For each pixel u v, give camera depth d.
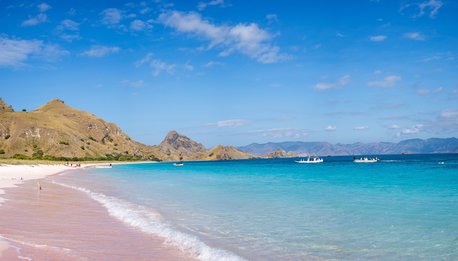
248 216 20.61
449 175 59.62
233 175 75.31
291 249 13.56
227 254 12.57
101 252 12.26
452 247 13.66
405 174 64.25
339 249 13.54
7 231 14.78
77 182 52.16
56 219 18.42
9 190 33.19
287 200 27.83
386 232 16.19
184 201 27.92
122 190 38.56
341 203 25.58
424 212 21.39
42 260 10.70
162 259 11.80
